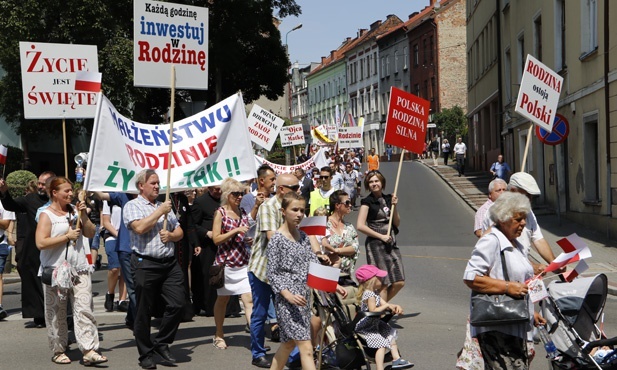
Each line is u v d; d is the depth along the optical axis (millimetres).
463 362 5961
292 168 19141
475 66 48312
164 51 9906
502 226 5902
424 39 77188
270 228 8359
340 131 36938
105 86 33844
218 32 41938
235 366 8562
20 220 11414
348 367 7355
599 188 21156
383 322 7648
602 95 20406
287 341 7098
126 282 10602
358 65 96938
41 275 8734
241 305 12984
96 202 14656
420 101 11102
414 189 37781
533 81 9945
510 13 33906
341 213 9867
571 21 23172
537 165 28531
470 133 52719
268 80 46688
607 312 11719
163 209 8398
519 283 5746
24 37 33469
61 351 8898
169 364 8578
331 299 7531
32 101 10734
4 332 10820
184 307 8609
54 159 43031
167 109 46469
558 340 5965
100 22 34219
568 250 6215
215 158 10078
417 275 16078
